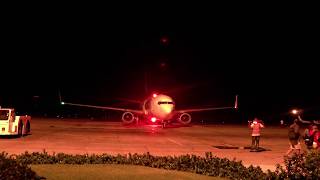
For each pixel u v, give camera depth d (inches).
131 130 1624.0
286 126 2268.7
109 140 1168.8
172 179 551.8
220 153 926.4
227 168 607.8
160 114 1790.1
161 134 1455.5
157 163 644.1
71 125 1867.6
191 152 932.6
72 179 532.7
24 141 1090.7
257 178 557.0
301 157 527.5
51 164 645.3
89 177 548.1
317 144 924.6
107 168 619.8
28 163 644.1
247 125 2196.1
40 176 541.3
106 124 2011.6
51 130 1517.0
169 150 962.1
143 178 551.8
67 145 1009.5
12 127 1157.1
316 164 500.7
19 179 429.7
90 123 2073.1
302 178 513.7
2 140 1112.2
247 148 1040.2
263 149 1018.7
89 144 1045.8
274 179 543.5
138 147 1008.2
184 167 629.9
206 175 593.3
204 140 1251.8
